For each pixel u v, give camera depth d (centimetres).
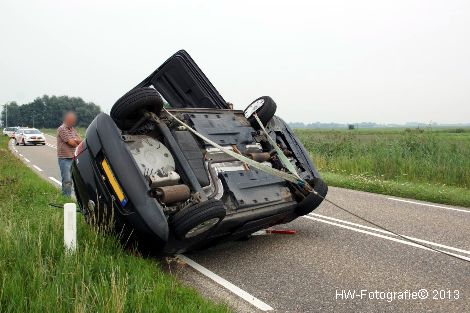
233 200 555
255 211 560
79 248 486
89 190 516
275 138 700
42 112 3809
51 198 873
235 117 692
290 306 437
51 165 1930
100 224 520
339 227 752
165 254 514
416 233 714
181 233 474
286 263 561
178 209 496
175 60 739
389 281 505
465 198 995
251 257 586
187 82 752
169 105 771
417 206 949
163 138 557
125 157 490
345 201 1012
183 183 529
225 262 565
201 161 562
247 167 613
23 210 727
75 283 391
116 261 462
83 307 338
